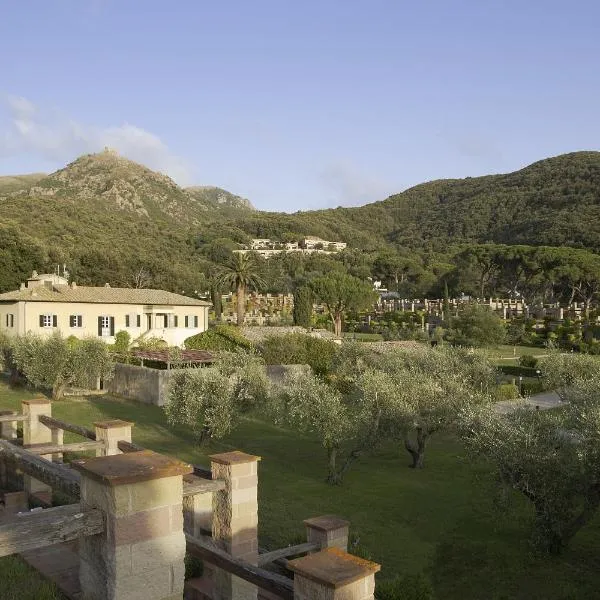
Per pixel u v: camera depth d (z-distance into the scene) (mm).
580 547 13930
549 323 73688
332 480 18453
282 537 13305
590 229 121000
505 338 59219
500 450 13789
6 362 39781
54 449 10461
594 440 13062
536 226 140000
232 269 64938
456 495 17531
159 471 5367
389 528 14742
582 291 87938
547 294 95375
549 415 14781
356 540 13211
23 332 41531
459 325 57469
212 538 9125
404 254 156625
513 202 176625
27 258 62625
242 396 23219
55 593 6969
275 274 123188
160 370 30969
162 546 5434
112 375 33562
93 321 45156
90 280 73250
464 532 14711
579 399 17734
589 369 29094
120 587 5172
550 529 13406
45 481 7133
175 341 49750
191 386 22516
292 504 16031
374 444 19500
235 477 8828
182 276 85938
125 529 5207
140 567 5297
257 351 37281
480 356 29016
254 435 24906
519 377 41344
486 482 18484
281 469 19875
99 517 5285
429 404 20500
